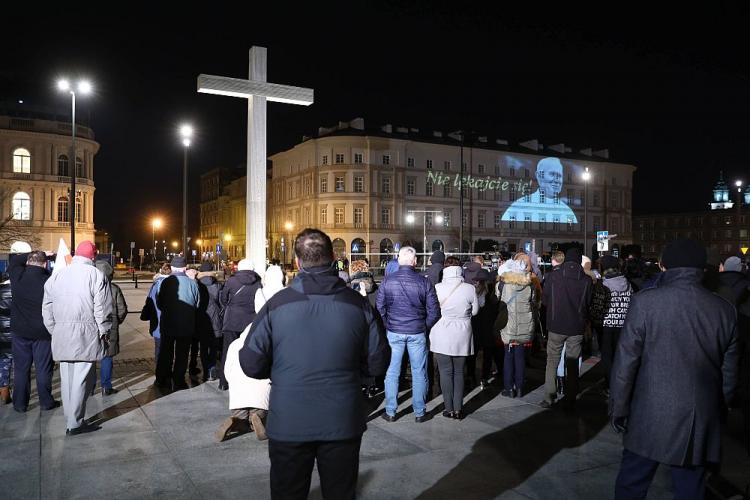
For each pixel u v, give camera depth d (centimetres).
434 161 7706
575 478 522
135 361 1077
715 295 374
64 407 636
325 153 7362
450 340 701
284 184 8200
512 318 808
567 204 8688
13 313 716
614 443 619
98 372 980
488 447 605
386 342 354
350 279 944
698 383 358
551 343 759
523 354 821
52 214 6588
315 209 7388
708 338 362
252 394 602
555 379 767
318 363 323
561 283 741
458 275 718
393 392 699
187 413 726
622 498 383
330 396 321
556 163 8575
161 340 866
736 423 697
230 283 830
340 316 331
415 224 7544
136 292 3362
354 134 7288
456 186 7831
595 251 7619
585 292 736
